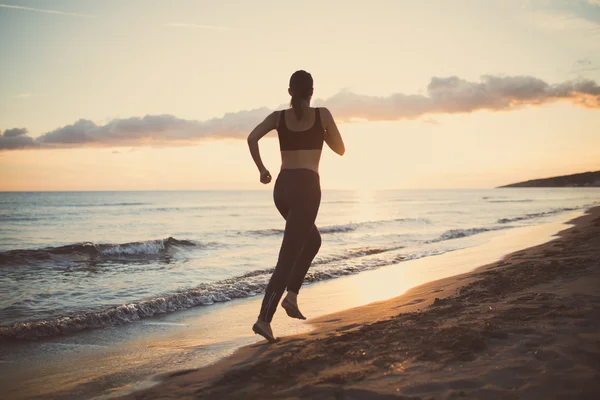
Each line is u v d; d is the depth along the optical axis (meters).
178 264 11.42
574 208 39.00
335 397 2.43
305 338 4.03
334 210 46.03
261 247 15.57
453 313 4.24
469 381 2.50
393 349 3.17
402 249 13.23
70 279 9.16
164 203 67.56
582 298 4.31
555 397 2.25
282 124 3.66
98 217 36.28
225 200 84.88
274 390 2.62
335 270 9.20
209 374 3.20
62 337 4.86
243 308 6.28
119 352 4.21
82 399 2.98
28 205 58.09
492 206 51.28
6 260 11.73
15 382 3.41
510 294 4.91
